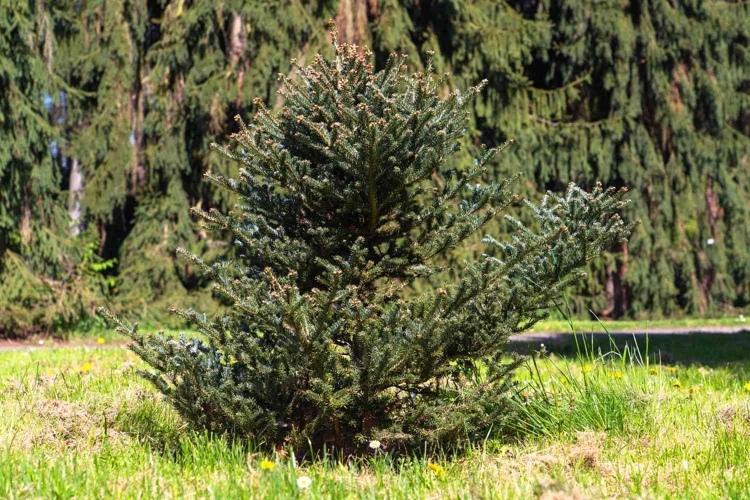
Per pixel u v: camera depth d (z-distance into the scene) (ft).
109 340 45.14
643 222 60.95
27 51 43.65
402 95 13.67
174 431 14.33
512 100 56.80
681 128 61.87
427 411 12.96
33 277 44.78
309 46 49.85
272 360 12.69
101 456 12.86
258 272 13.41
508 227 53.78
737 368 24.85
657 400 15.83
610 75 60.90
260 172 13.15
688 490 10.75
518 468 12.27
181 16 52.34
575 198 13.89
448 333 12.41
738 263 66.85
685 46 62.59
